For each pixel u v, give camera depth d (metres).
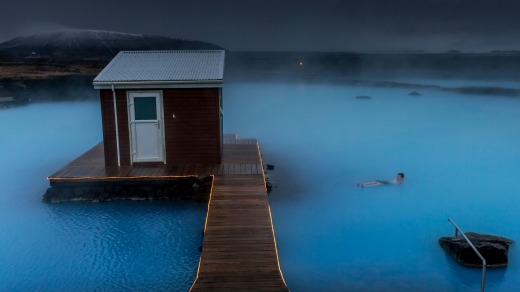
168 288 6.66
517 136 18.88
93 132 19.12
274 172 13.17
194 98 10.62
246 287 5.58
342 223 9.27
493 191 11.52
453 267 7.39
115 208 9.73
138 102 10.55
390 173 13.18
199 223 8.98
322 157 15.10
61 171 10.42
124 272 7.12
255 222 7.64
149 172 10.30
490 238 8.05
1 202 10.15
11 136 18.16
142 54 12.26
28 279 6.91
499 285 6.85
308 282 6.90
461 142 17.62
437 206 10.37
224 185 9.54
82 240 8.26
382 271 7.27
